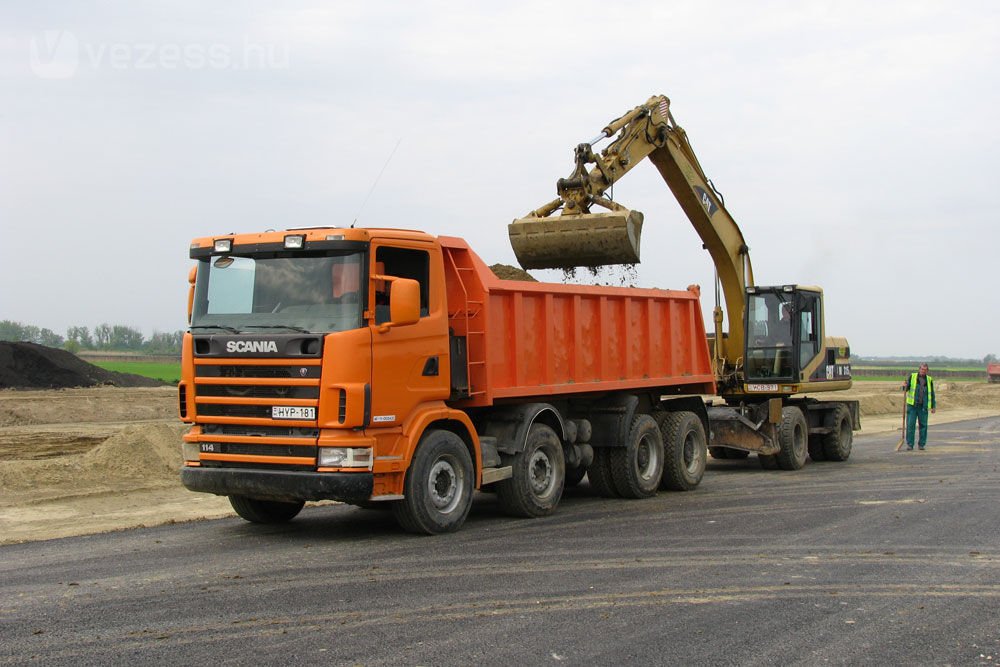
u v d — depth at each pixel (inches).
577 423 506.3
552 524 430.0
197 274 402.0
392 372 378.3
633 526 422.6
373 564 335.9
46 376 1371.8
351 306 369.1
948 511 463.5
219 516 459.8
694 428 580.1
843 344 800.9
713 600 284.5
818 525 422.9
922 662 228.8
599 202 565.6
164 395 1218.0
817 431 745.6
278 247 380.2
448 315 425.7
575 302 492.4
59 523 434.6
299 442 366.0
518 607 275.6
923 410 848.3
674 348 586.2
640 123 635.5
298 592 293.3
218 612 269.1
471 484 416.2
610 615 267.0
